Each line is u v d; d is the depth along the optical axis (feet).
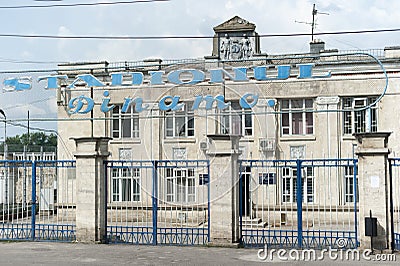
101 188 50.78
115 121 82.43
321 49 87.92
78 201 50.98
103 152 51.21
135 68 77.46
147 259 42.80
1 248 48.78
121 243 50.39
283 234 64.80
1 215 76.02
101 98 80.33
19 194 83.51
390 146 75.36
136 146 80.23
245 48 81.66
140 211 78.69
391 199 44.42
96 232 50.49
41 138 206.90
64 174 81.97
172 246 48.96
